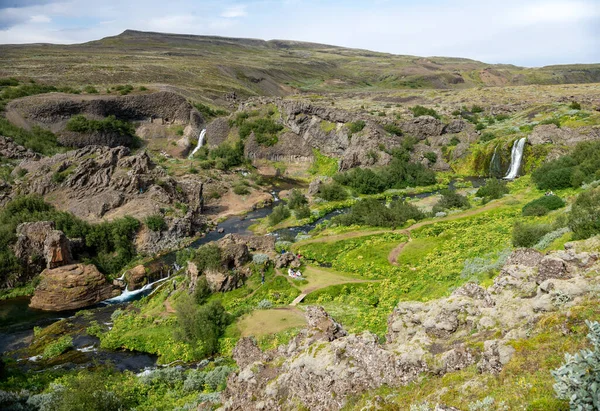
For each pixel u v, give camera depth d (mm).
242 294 55312
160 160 137250
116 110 159125
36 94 157000
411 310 29328
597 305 20938
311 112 147500
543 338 20078
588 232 40875
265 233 89500
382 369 22859
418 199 105312
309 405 23703
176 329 48375
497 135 135125
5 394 35719
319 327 29188
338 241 74750
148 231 81250
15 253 67375
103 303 63031
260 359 30266
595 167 81688
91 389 35312
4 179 95125
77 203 85125
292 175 137875
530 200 80875
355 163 127125
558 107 147875
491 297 27641
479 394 18562
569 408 15398
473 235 65188
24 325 56844
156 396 37562
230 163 138750
